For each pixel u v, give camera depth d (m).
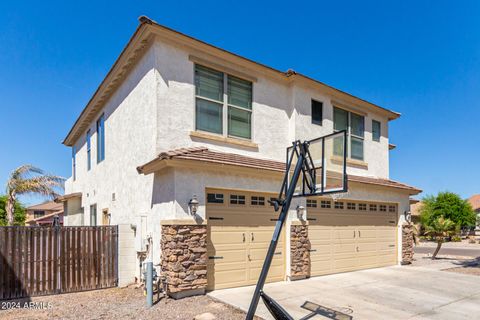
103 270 9.71
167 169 8.79
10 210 21.34
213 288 8.91
